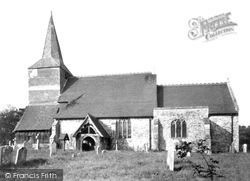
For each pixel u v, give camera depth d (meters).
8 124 73.75
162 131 37.12
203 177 17.77
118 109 40.44
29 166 22.14
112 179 17.48
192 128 36.41
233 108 38.78
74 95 44.19
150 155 27.81
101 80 46.16
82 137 36.97
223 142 38.09
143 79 44.50
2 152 22.61
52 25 49.47
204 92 41.91
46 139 41.06
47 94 45.12
